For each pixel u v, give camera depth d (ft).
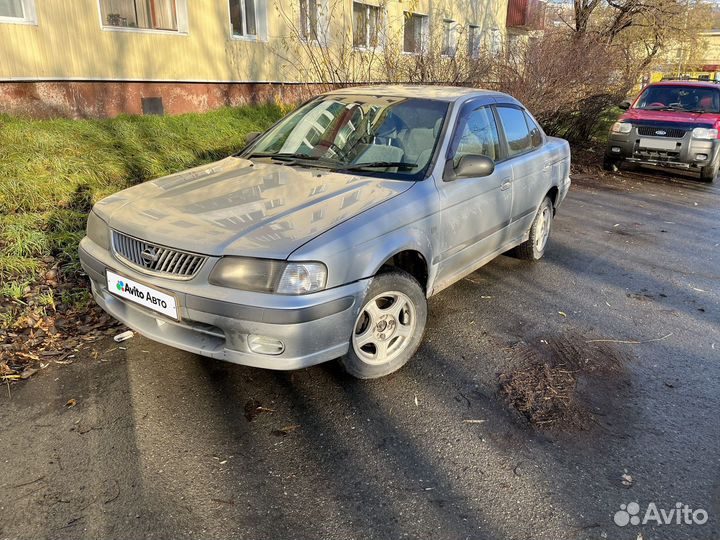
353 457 8.71
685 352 12.52
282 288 8.69
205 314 8.91
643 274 17.58
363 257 9.53
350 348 10.09
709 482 8.45
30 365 10.95
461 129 12.86
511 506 7.84
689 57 65.10
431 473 8.44
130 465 8.34
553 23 50.39
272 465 8.48
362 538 7.23
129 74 31.09
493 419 9.79
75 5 27.91
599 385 11.02
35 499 7.63
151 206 10.40
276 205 10.11
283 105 39.78
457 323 13.52
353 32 43.78
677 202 28.91
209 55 35.29
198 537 7.15
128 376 10.67
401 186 11.12
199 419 9.48
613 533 7.44
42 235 15.94
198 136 28.91
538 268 17.75
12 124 24.07
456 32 59.00
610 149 35.96
